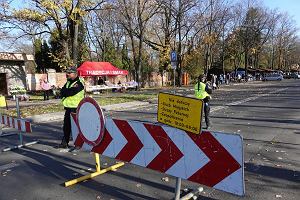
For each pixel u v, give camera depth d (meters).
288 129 10.89
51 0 27.09
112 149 5.71
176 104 4.59
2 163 7.51
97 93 32.78
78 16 30.05
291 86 43.28
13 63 35.62
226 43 64.31
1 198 5.41
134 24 41.28
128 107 20.41
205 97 11.30
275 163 6.90
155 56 54.97
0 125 10.85
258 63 102.38
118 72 35.72
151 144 5.01
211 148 4.25
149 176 6.19
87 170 6.72
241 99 24.08
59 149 8.56
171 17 44.72
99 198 5.24
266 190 5.41
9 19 27.89
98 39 51.50
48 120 15.14
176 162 4.69
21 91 28.41
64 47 32.22
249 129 11.06
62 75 37.59
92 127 5.96
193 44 48.22
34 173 6.69
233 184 4.09
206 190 5.43
